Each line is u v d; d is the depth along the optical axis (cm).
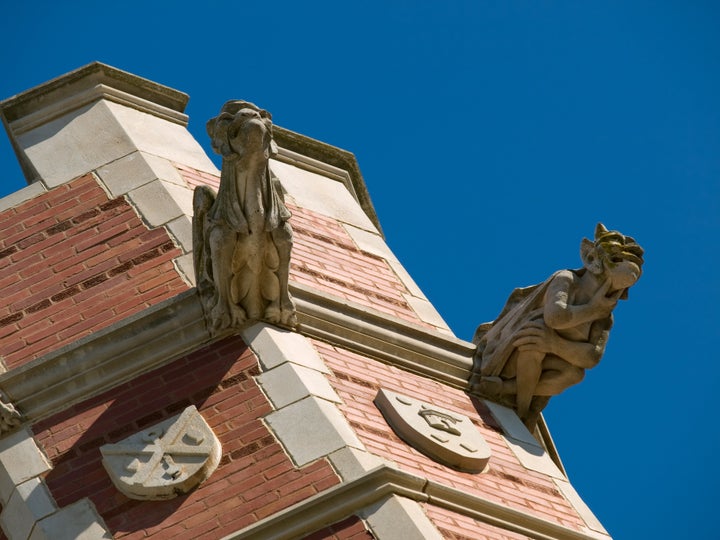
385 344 2748
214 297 2611
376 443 2503
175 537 2359
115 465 2458
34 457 2522
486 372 2820
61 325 2714
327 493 2338
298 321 2662
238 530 2345
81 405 2575
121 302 2722
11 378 2600
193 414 2497
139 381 2583
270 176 2584
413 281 3061
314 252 2973
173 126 3127
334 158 3319
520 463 2689
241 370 2559
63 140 3033
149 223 2839
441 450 2561
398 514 2325
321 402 2505
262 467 2412
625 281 2756
